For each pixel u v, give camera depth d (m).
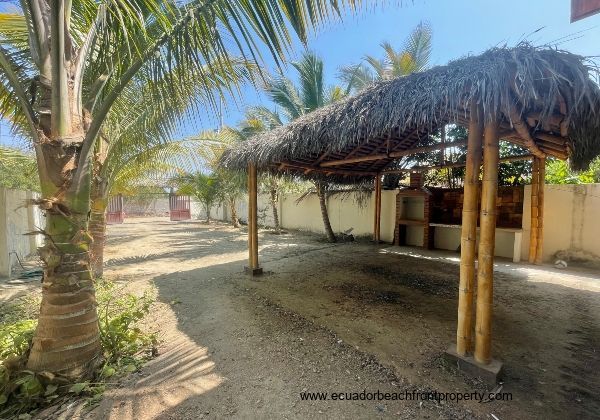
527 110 2.01
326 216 8.45
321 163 5.56
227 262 5.96
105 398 1.88
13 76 1.91
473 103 1.98
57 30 1.76
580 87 1.49
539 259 5.27
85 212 2.04
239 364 2.24
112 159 4.68
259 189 11.61
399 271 4.98
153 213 19.89
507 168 6.27
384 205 8.09
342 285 4.22
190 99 2.69
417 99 1.94
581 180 5.96
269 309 3.34
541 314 3.10
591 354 2.32
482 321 2.04
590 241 4.97
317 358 2.31
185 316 3.19
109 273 5.15
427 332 2.73
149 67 2.21
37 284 4.51
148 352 2.45
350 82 8.15
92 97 2.24
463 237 2.16
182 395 1.90
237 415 1.71
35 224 6.39
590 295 3.67
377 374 2.09
